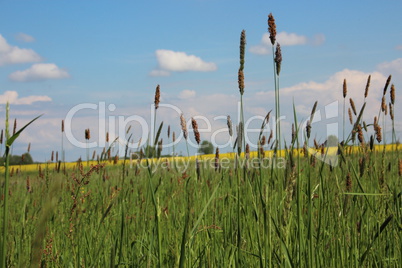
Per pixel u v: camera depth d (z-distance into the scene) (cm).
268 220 252
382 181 336
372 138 355
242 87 262
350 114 442
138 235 368
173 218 375
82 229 345
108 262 334
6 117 131
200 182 457
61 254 356
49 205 88
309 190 249
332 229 339
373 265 333
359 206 342
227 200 390
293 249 275
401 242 300
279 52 264
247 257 319
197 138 308
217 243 342
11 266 280
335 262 311
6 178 137
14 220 436
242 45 260
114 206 415
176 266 274
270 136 337
